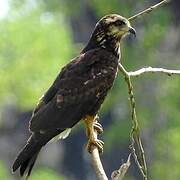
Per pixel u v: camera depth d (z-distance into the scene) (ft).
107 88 41.78
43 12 128.47
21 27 125.18
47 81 121.39
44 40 125.80
